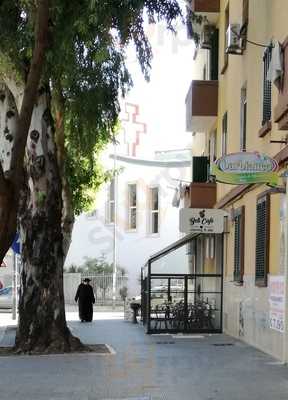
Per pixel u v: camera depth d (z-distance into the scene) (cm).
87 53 1232
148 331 1914
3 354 1412
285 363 1214
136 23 1134
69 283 4388
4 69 1204
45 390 990
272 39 1357
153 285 3150
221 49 2114
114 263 4412
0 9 1052
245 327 1606
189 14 1312
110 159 4494
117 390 981
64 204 2041
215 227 1866
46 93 1462
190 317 1944
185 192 2394
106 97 1575
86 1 1057
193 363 1252
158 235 4572
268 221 1351
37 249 1452
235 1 1847
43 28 678
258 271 1437
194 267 2744
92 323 2414
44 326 1444
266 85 1397
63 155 1762
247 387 990
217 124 2167
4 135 1527
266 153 1398
